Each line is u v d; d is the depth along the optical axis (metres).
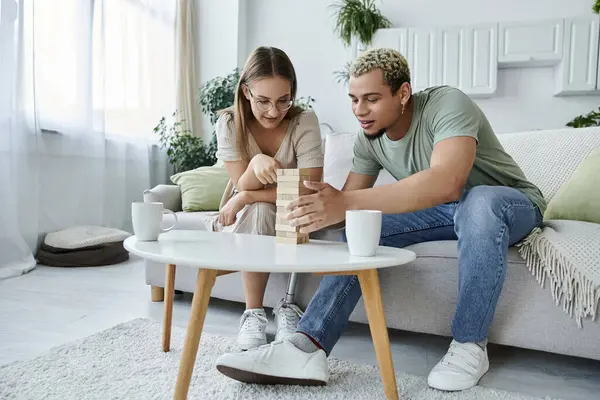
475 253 1.11
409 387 1.10
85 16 3.00
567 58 3.75
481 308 1.12
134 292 2.11
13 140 2.52
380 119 1.25
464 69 3.92
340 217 1.06
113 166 3.30
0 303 1.89
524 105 4.12
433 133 1.27
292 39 4.59
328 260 0.86
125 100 3.40
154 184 3.80
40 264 2.72
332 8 4.47
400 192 1.07
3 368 1.17
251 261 0.82
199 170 2.51
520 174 1.36
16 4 2.52
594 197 1.39
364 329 1.63
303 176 1.09
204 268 0.90
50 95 2.84
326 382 1.09
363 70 1.22
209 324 1.64
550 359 1.36
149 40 3.71
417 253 1.36
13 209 2.50
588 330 1.14
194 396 1.03
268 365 1.07
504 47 3.86
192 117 4.17
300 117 1.54
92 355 1.27
